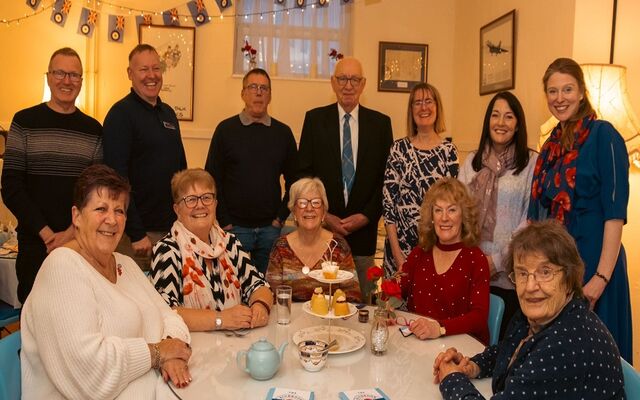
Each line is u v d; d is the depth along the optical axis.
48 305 1.52
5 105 4.51
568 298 1.38
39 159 2.63
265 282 2.33
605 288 2.27
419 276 2.31
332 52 4.66
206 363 1.64
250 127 3.38
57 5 4.46
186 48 4.56
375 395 1.43
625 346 2.30
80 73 2.73
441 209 2.22
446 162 3.02
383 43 4.74
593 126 2.27
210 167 3.41
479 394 1.39
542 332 1.34
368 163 3.33
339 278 1.93
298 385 1.50
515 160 2.68
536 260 1.36
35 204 2.63
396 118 4.83
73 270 1.56
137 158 2.88
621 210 2.18
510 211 2.65
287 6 4.69
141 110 2.88
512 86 3.88
